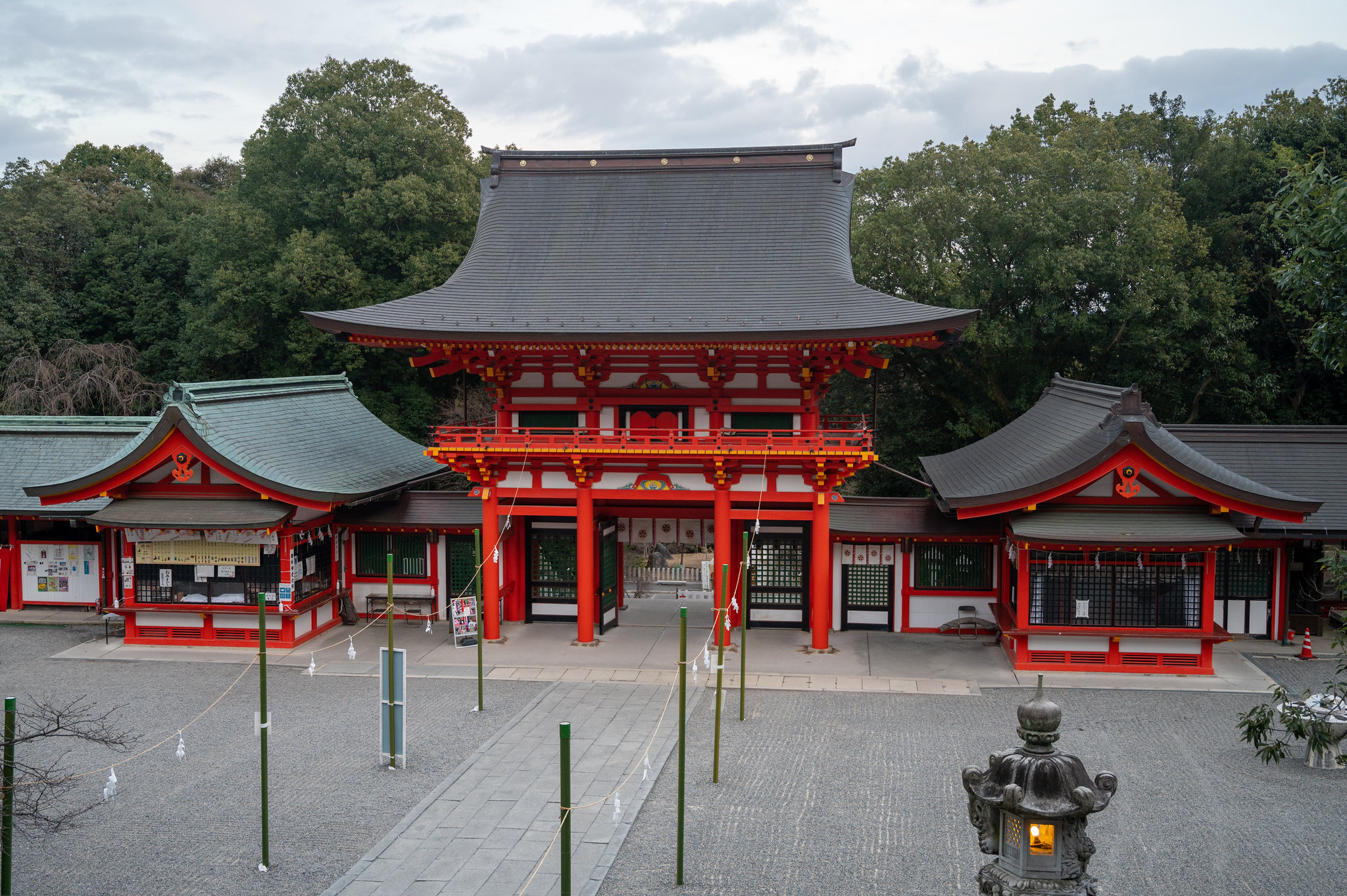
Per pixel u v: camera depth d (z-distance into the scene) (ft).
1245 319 147.43
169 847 56.29
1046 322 146.41
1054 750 28.43
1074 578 90.53
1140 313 141.69
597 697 84.69
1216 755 70.33
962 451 128.16
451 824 59.21
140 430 118.52
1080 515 89.61
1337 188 47.50
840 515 106.52
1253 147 166.20
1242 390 149.59
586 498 100.37
